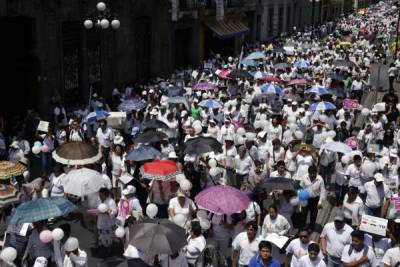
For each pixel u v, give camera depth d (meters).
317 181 18.56
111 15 41.59
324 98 33.72
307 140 28.64
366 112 28.92
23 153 23.67
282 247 14.55
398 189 19.23
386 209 18.30
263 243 13.16
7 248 13.67
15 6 31.80
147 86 44.31
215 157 22.03
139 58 49.41
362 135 26.56
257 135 23.69
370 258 14.14
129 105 29.81
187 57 63.47
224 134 25.88
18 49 35.06
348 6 196.25
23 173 19.66
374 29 113.94
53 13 35.41
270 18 97.06
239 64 49.53
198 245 14.99
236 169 21.53
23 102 35.84
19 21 34.50
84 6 38.66
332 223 15.37
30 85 35.41
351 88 42.06
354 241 14.05
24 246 15.58
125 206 17.59
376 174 18.39
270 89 33.81
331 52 65.19
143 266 12.30
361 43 79.75
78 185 17.52
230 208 15.12
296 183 17.33
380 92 49.25
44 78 35.41
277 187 16.80
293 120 27.48
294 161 21.92
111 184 20.58
